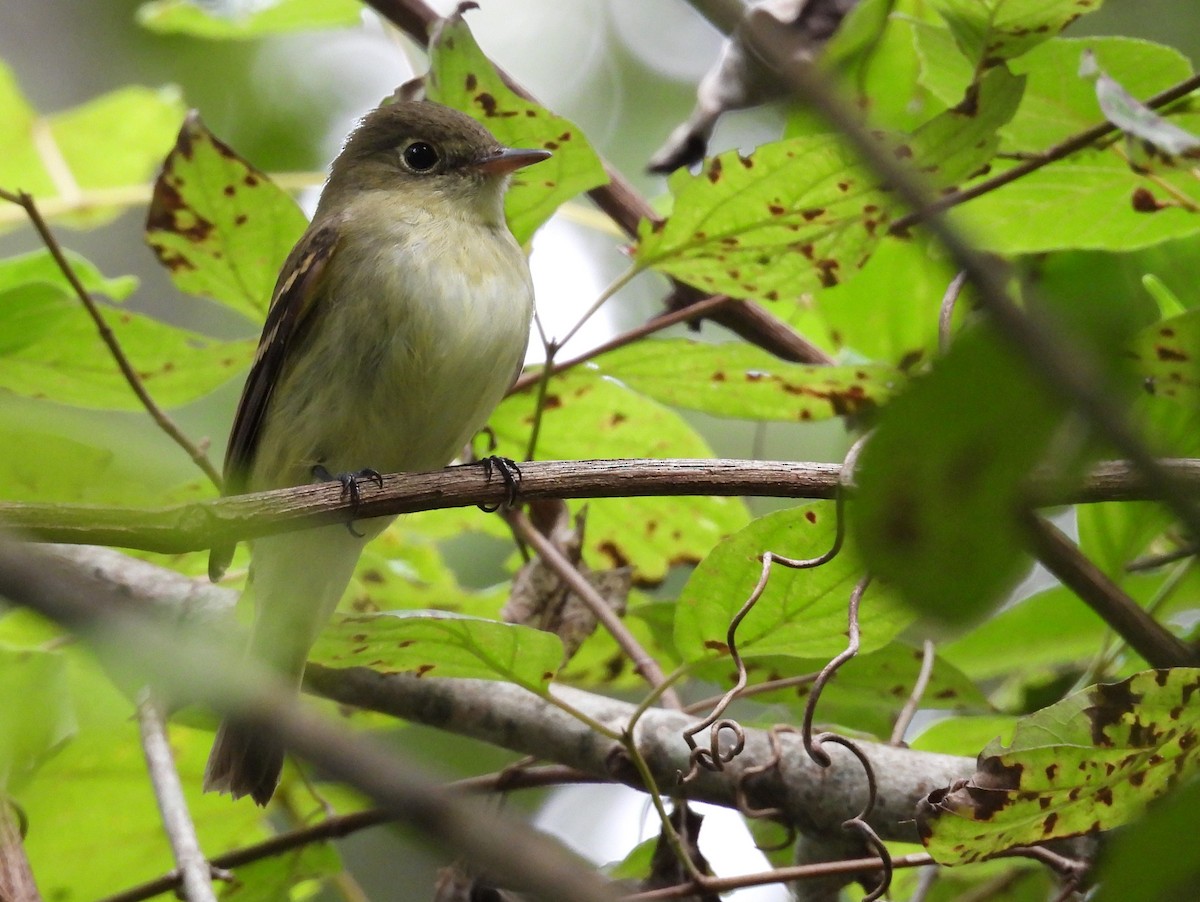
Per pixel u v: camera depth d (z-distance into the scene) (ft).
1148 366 19.27
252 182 23.94
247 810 27.12
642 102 47.44
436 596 28.53
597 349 24.89
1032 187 25.07
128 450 23.20
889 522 8.81
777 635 20.74
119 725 25.32
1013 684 28.19
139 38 48.62
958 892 27.66
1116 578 25.08
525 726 23.95
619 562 29.04
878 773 22.27
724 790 22.70
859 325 28.99
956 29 22.88
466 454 29.07
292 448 27.07
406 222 27.14
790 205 22.15
